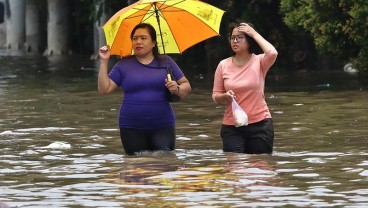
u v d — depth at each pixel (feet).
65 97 102.42
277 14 140.26
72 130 74.02
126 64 61.57
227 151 60.64
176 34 62.44
